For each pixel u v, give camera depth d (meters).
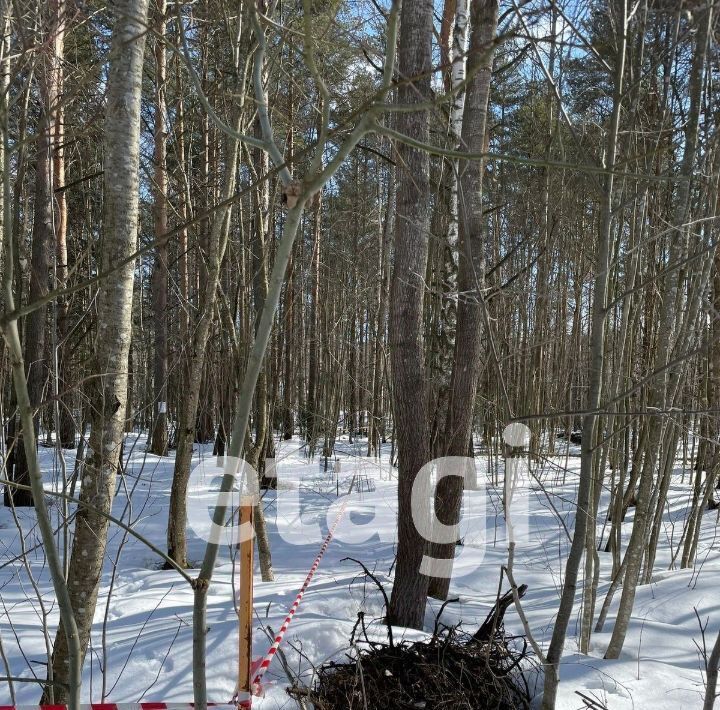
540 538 6.90
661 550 6.62
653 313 6.33
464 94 5.92
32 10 2.05
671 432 5.03
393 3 1.08
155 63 6.41
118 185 2.49
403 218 4.05
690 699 3.10
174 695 2.85
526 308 10.05
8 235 1.29
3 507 7.57
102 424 2.52
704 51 2.84
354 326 16.20
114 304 2.52
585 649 3.83
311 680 3.03
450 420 4.83
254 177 6.00
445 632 3.97
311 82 8.38
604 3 2.53
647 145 3.81
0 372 3.72
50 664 2.46
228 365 8.10
